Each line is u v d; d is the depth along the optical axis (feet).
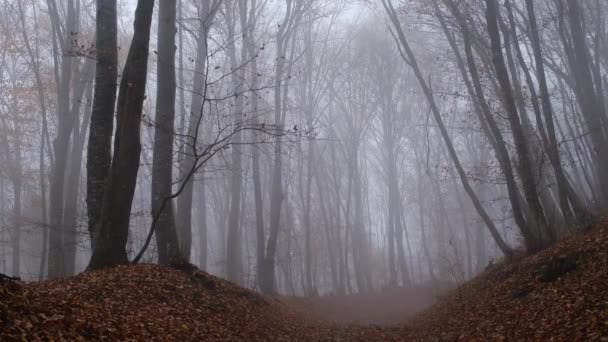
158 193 44.16
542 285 37.73
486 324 36.81
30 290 22.98
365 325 56.18
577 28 69.00
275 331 39.34
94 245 37.52
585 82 68.85
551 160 54.29
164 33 46.85
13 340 16.15
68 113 74.79
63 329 19.40
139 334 23.44
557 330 27.27
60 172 72.69
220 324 33.32
